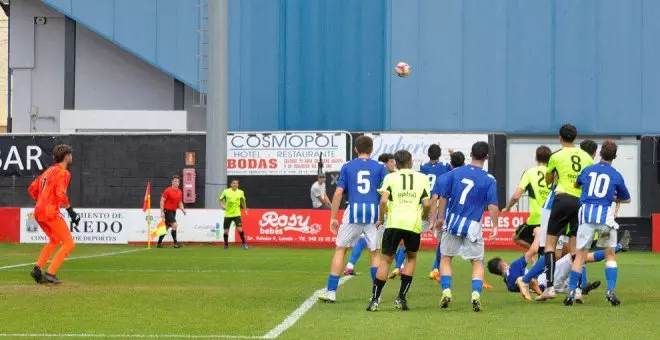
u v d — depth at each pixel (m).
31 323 25.84
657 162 80.75
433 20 86.56
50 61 92.50
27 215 70.38
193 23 88.88
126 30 89.31
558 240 34.94
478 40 86.50
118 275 41.88
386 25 86.62
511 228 68.69
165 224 67.31
